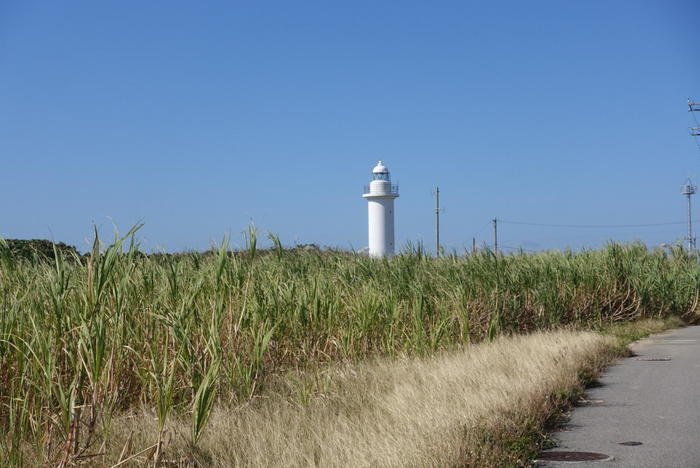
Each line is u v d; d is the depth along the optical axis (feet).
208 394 25.61
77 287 28.43
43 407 25.09
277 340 41.09
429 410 29.14
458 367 40.65
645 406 35.29
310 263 55.77
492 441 25.57
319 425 27.35
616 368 48.57
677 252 97.45
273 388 35.37
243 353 34.94
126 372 30.42
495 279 66.59
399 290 55.88
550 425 30.76
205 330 33.01
